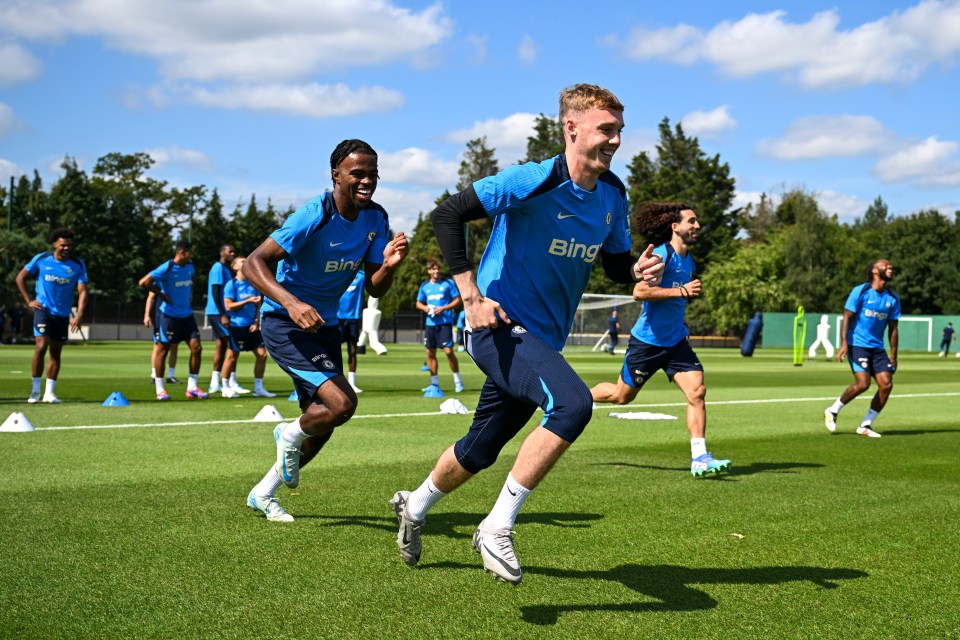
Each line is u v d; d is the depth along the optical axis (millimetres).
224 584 3861
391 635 3285
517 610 3592
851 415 12086
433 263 14219
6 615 3426
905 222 70625
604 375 20641
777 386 17766
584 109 3684
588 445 8625
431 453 7781
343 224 4980
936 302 67812
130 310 53875
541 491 6191
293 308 4531
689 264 7332
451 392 14672
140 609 3520
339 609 3564
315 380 4914
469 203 3646
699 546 4676
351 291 15281
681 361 7094
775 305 60719
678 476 6902
